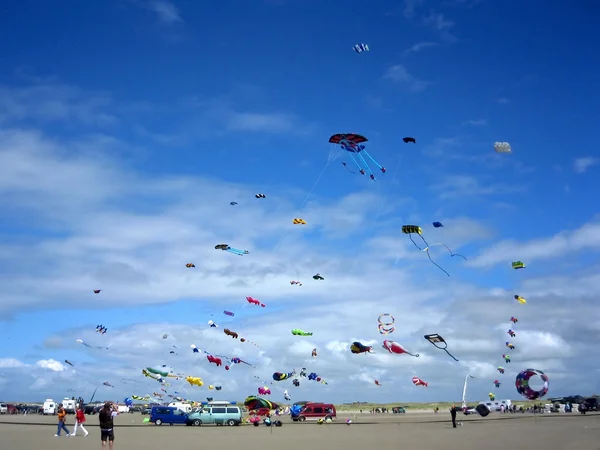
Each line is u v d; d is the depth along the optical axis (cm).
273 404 8881
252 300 6300
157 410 7469
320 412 8919
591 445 3891
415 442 4244
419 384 6125
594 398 11681
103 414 3073
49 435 4884
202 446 3891
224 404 7694
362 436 5000
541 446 3828
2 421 8031
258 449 3666
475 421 8081
